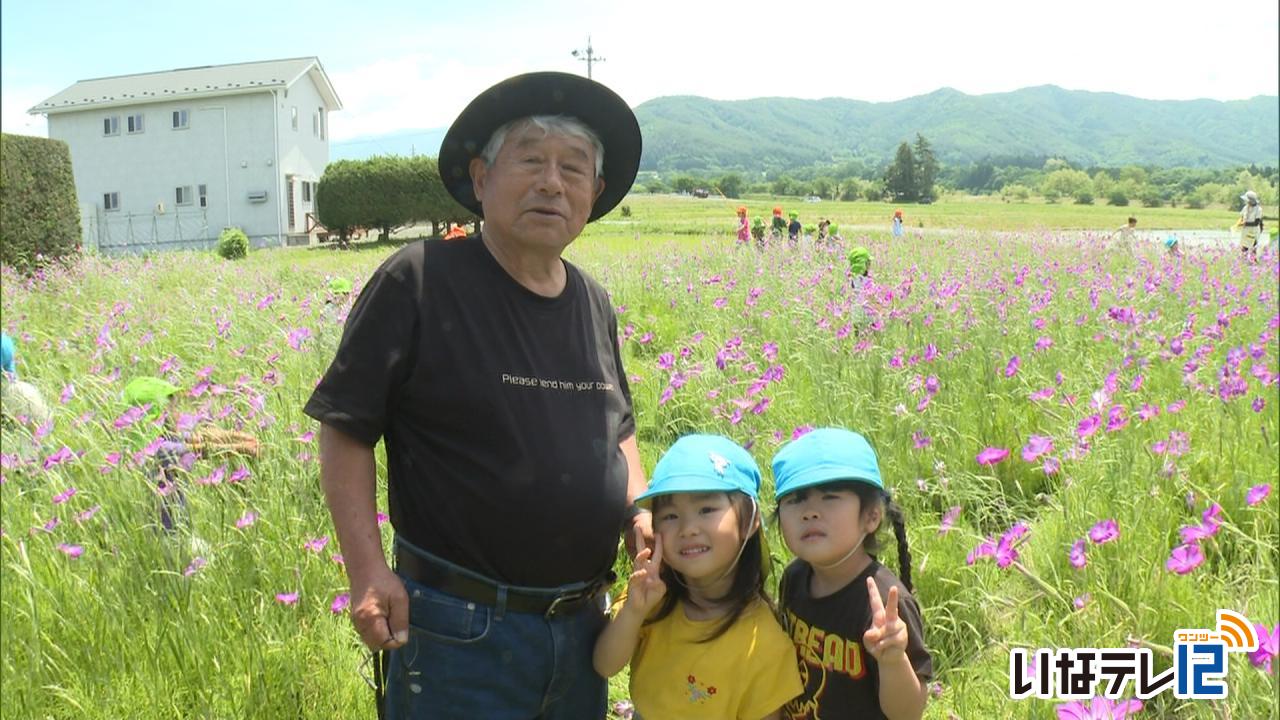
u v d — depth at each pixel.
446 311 1.98
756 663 2.16
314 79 41.94
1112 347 6.29
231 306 8.66
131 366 6.29
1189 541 3.12
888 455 4.56
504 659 2.01
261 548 3.54
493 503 1.96
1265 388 5.26
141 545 3.49
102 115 39.72
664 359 5.34
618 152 2.23
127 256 17.92
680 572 2.23
